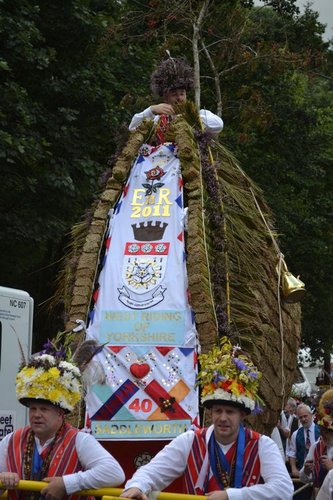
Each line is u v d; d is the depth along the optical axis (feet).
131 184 24.34
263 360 23.54
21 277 62.49
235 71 69.15
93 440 15.70
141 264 22.90
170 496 15.21
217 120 26.02
